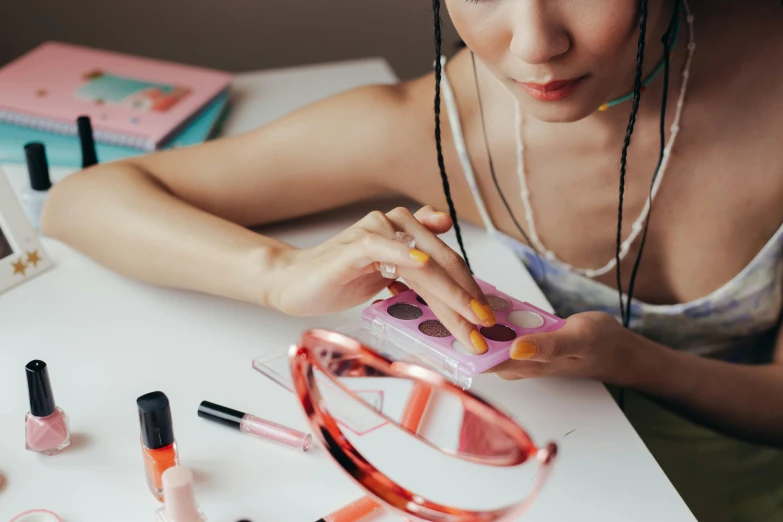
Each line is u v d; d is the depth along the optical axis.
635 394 0.95
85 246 0.87
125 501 0.60
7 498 0.60
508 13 0.65
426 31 1.71
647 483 0.63
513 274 0.87
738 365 0.86
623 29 0.65
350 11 1.68
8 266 0.83
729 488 0.86
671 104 0.84
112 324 0.78
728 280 0.90
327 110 0.92
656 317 0.92
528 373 0.69
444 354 0.59
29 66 1.23
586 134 0.85
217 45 1.67
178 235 0.82
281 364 0.72
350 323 0.78
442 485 0.61
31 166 0.92
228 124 1.18
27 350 0.75
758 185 0.86
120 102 1.14
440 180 0.93
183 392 0.70
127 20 1.61
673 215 0.88
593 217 0.90
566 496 0.62
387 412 0.53
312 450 0.64
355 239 0.68
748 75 0.85
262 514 0.59
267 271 0.76
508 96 0.88
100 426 0.67
